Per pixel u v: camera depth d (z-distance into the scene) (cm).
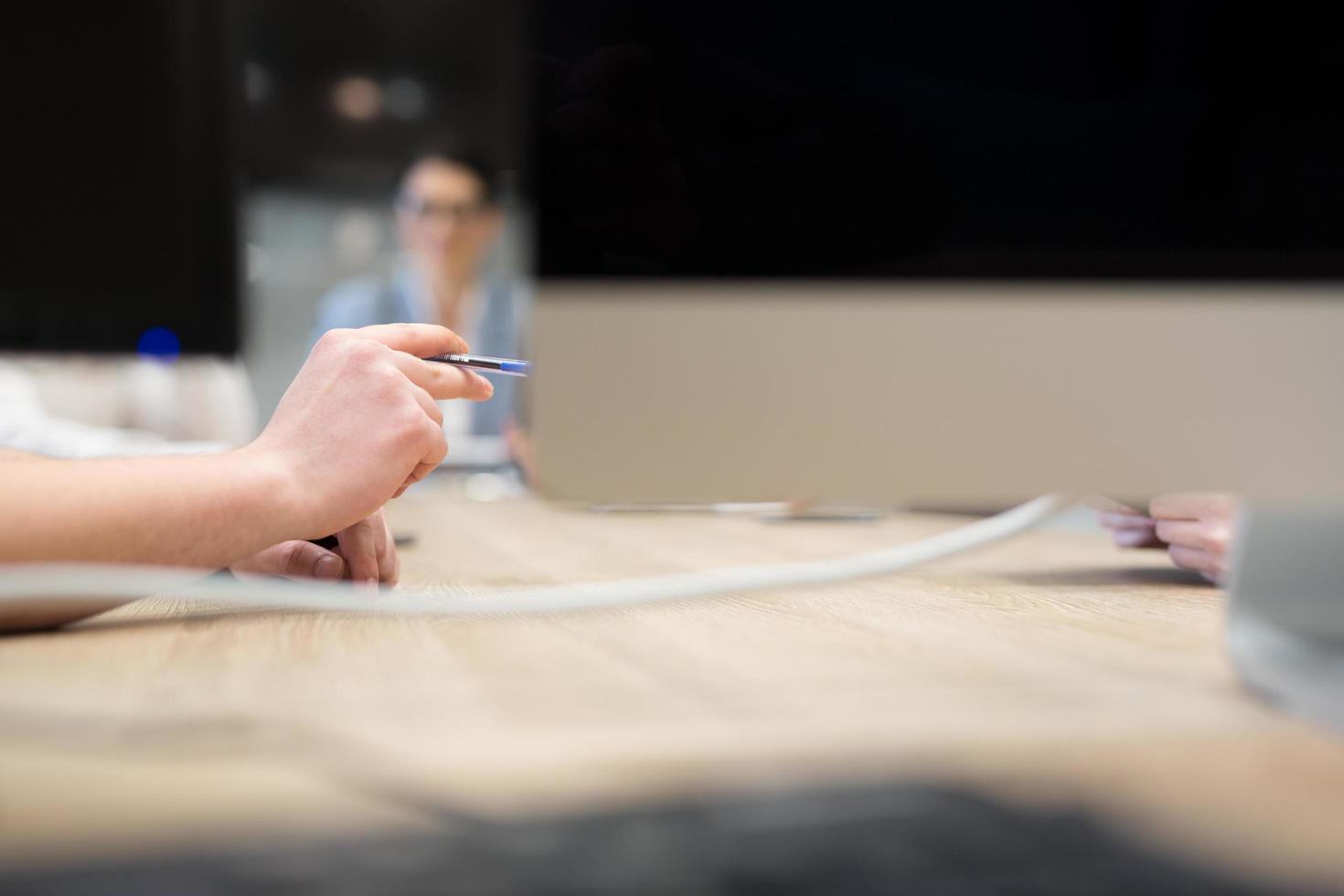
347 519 53
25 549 43
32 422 133
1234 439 44
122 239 78
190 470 49
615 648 41
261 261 306
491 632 45
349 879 19
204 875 19
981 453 43
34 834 20
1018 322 43
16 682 34
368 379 55
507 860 20
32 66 76
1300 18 44
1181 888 20
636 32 42
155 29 78
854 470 43
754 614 50
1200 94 44
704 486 43
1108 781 22
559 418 42
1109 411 44
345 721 27
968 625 47
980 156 43
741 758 23
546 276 42
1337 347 44
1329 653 32
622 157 42
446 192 292
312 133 306
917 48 43
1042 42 43
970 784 22
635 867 20
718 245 43
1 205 76
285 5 285
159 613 52
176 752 24
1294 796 22
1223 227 44
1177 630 45
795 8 43
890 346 43
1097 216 44
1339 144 44
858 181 43
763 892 19
